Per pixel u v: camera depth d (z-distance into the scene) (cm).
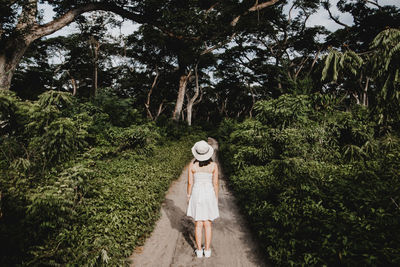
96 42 2373
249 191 514
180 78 2447
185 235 416
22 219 275
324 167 461
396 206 278
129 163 750
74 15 995
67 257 254
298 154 461
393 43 285
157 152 1062
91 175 418
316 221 293
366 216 286
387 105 321
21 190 341
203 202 335
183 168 1056
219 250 367
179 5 1262
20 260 239
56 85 2259
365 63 327
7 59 839
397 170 351
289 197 372
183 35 1366
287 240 307
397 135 397
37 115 376
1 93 367
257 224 397
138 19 1197
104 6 1084
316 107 567
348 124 523
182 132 2173
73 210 324
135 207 405
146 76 3039
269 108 529
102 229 314
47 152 396
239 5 1365
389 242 229
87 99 1016
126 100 1083
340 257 226
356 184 359
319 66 396
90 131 809
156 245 374
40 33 905
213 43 2077
